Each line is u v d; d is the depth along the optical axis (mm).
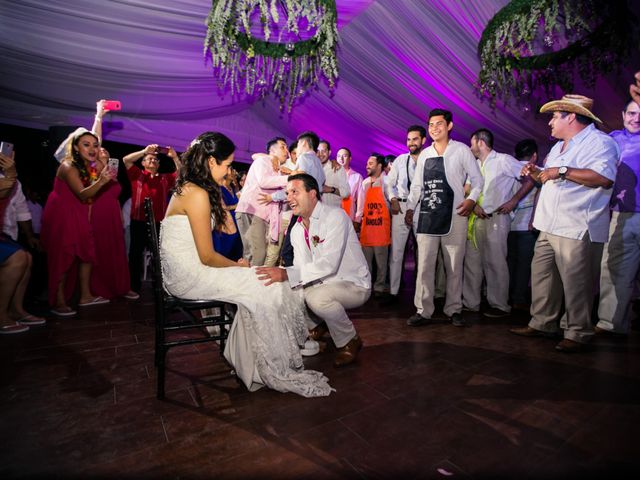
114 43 4574
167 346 1842
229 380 2076
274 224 4031
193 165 1938
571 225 2557
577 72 4887
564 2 3750
